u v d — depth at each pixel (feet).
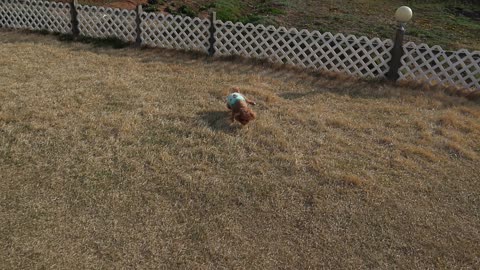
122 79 21.03
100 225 10.84
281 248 10.19
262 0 39.27
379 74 21.86
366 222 11.14
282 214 11.41
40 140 14.87
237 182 12.77
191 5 36.24
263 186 12.58
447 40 27.40
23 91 18.99
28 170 13.14
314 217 11.30
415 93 20.21
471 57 20.01
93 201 11.76
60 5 28.45
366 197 12.15
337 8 36.19
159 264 9.62
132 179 12.80
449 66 20.48
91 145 14.65
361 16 33.53
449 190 12.62
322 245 10.32
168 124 16.31
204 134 15.56
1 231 10.49
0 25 30.96
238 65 23.77
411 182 12.96
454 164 14.07
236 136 15.49
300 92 20.18
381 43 21.33
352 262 9.80
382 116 17.66
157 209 11.51
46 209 11.37
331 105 18.71
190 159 13.97
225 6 36.11
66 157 13.89
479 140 15.71
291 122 16.84
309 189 12.46
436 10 35.96
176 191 12.29
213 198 12.00
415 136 15.98
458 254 10.14
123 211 11.39
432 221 11.25
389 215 11.42
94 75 21.50
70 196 11.96
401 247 10.30
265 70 23.09
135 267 9.51
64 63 23.27
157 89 19.90
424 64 20.93
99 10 27.40
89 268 9.43
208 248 10.14
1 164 13.39
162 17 25.68
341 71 22.65
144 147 14.61
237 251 10.07
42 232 10.51
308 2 38.50
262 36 23.89
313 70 23.02
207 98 19.01
